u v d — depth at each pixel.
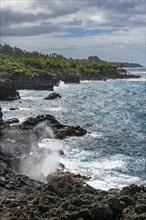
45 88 155.75
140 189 24.88
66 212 21.11
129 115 89.12
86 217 20.89
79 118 82.44
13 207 22.27
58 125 63.25
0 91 113.75
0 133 45.12
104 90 163.50
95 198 22.88
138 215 20.62
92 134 63.56
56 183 25.91
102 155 49.19
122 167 43.38
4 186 27.98
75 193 24.31
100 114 89.81
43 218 20.69
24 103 107.56
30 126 60.09
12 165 36.62
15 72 183.25
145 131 68.06
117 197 23.06
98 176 39.34
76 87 179.12
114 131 67.44
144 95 141.88
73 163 44.38
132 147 54.56
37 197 23.42
